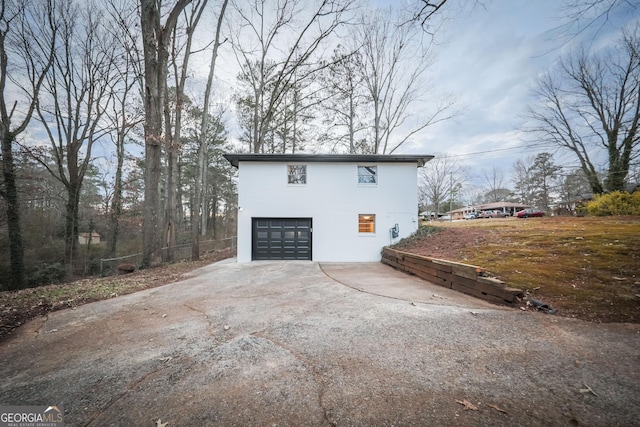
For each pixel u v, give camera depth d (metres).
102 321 3.96
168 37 9.34
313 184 10.91
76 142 14.91
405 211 10.96
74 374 2.49
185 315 4.13
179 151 11.45
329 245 10.84
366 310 4.13
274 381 2.25
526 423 1.70
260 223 10.88
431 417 1.78
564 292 4.07
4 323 3.97
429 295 5.00
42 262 13.02
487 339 2.96
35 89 13.30
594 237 6.22
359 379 2.25
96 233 18.91
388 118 17.95
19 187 12.26
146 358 2.76
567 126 21.12
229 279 6.99
